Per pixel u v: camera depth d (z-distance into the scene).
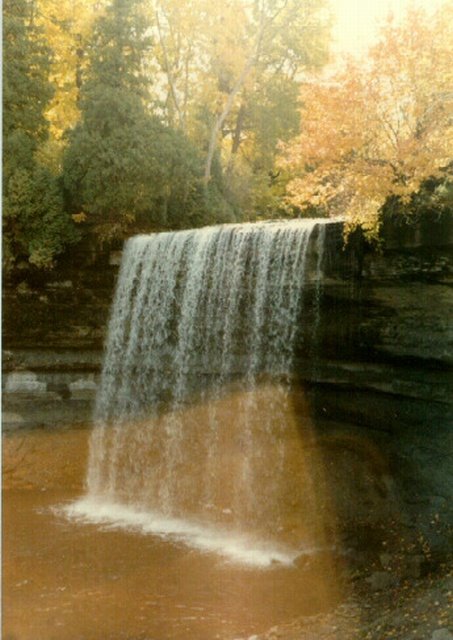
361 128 17.27
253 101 34.84
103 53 25.39
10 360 24.23
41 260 23.91
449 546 15.61
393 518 17.64
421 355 17.36
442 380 17.16
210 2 33.03
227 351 21.69
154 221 25.77
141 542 17.95
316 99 17.69
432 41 16.72
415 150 16.47
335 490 19.19
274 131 35.06
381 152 17.53
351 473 19.03
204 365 22.30
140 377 23.78
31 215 24.00
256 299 20.72
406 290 17.50
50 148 26.31
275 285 20.33
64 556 16.56
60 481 23.48
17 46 25.48
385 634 11.03
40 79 26.09
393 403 18.42
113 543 17.77
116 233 24.58
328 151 17.67
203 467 22.22
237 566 16.05
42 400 24.16
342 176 18.48
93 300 24.69
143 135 24.62
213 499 21.75
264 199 34.44
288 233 19.83
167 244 23.14
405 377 18.02
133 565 16.02
